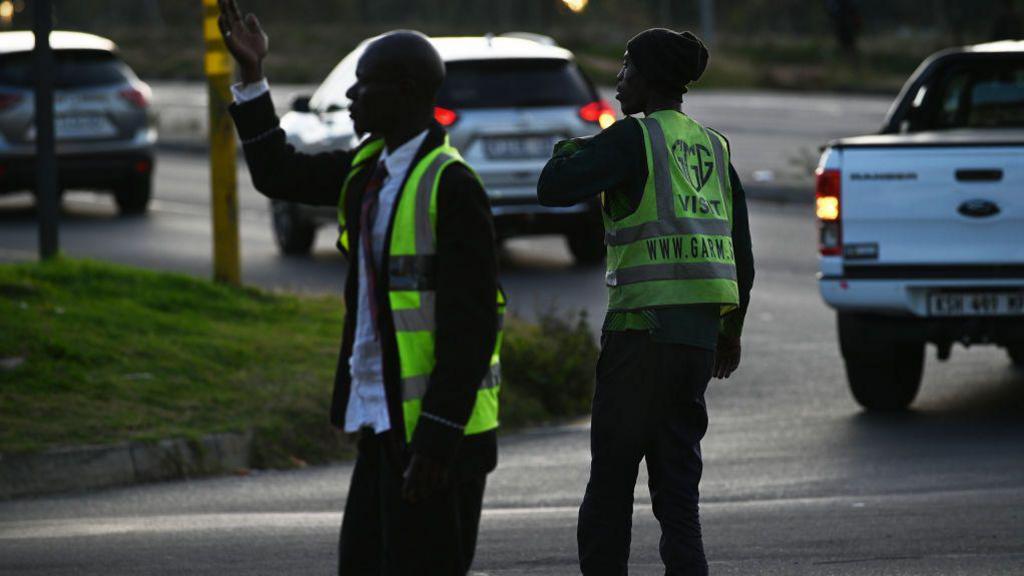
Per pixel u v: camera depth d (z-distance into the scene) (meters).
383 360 14.38
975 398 35.16
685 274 16.94
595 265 54.84
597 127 51.88
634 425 17.02
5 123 64.06
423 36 14.70
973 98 38.66
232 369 33.59
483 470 14.47
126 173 67.50
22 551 22.83
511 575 20.98
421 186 14.30
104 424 29.48
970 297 31.95
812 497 26.03
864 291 32.16
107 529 24.42
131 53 181.12
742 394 36.41
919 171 31.91
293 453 30.55
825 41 169.75
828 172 32.34
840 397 35.84
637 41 17.45
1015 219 31.66
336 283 50.06
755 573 20.83
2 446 27.88
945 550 21.91
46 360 32.34
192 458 29.19
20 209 71.75
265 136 15.26
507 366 35.41
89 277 39.69
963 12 178.50
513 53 52.06
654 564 21.50
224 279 41.81
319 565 21.75
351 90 14.68
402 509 14.33
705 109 115.75
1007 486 26.22
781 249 58.22
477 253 14.12
